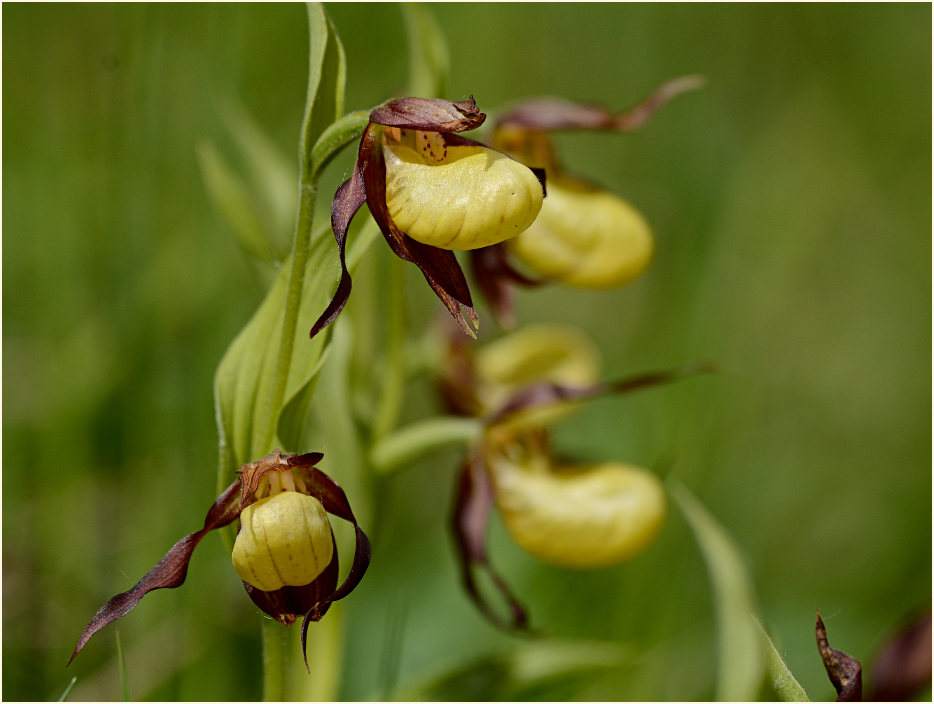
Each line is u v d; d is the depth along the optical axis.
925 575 0.89
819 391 1.08
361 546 0.61
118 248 0.81
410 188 0.62
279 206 0.78
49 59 0.84
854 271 1.15
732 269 1.03
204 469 0.78
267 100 0.91
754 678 0.72
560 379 0.90
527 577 0.85
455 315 0.62
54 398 0.78
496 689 0.75
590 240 0.76
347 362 0.74
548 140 0.78
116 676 0.74
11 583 0.76
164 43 0.84
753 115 1.17
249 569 0.61
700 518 0.74
